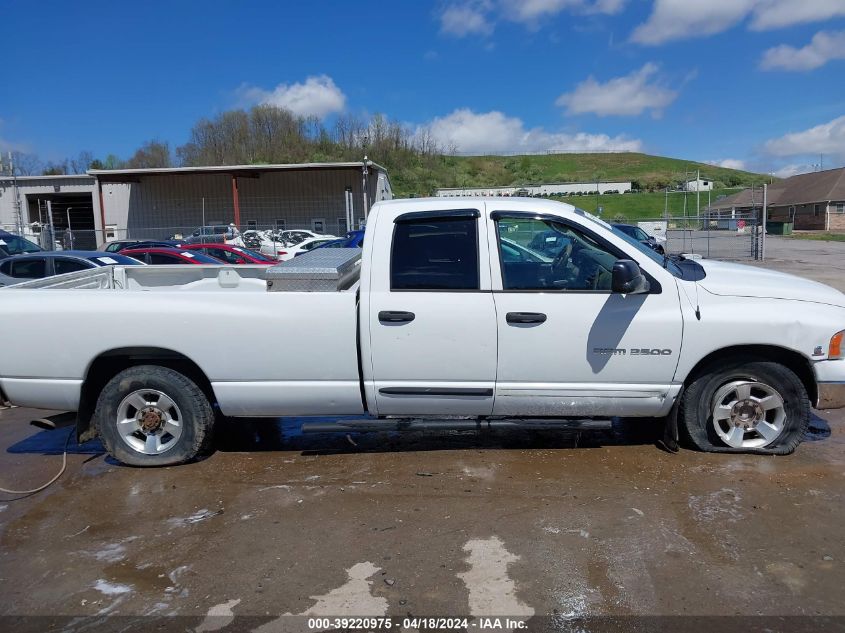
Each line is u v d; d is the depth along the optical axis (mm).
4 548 3859
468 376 4547
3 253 18453
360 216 39031
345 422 4742
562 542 3705
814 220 62219
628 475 4562
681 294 4500
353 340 4570
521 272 4547
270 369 4648
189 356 4672
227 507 4289
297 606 3197
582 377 4527
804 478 4457
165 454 4926
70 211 44094
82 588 3412
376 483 4582
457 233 4555
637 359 4504
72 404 4832
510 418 4773
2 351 4785
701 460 4766
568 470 4688
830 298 4645
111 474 4914
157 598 3303
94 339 4699
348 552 3674
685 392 4758
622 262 4266
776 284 4707
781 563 3443
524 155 141750
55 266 12430
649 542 3680
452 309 4484
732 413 4781
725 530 3793
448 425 4672
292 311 4586
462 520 4000
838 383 4574
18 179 39594
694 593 3203
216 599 3275
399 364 4551
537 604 3150
